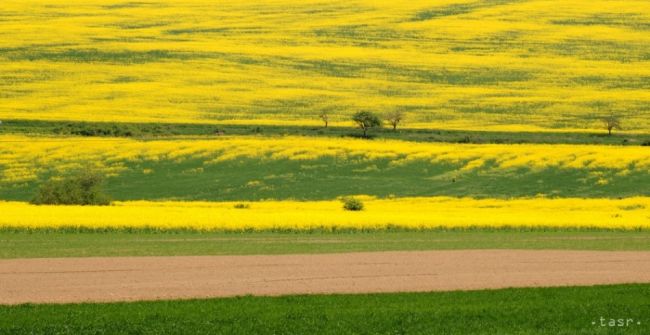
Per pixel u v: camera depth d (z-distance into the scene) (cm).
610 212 10050
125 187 12988
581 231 8700
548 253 6938
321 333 4094
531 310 4525
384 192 12675
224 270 5972
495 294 4994
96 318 4322
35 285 5362
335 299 4838
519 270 6025
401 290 5216
